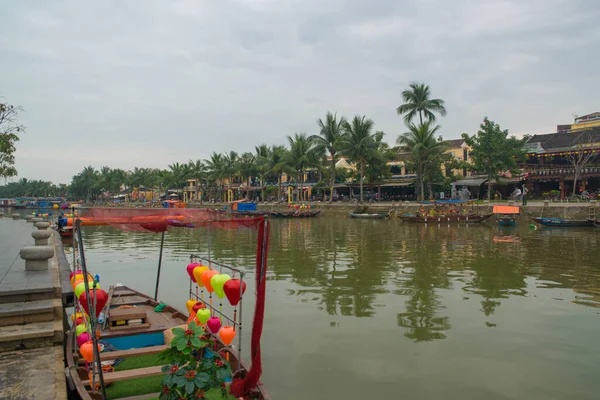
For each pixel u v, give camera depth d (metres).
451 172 55.59
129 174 108.12
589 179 48.50
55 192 142.25
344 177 64.62
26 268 10.75
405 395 7.29
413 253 22.69
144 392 6.31
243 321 11.15
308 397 7.22
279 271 17.81
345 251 23.58
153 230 7.23
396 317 11.38
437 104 47.06
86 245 27.47
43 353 7.24
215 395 6.00
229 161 71.44
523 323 10.88
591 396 7.25
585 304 12.59
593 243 26.23
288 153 55.16
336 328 10.52
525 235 30.89
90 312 5.91
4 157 21.55
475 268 18.31
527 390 7.46
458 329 10.45
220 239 30.27
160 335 8.48
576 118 57.09
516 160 48.69
